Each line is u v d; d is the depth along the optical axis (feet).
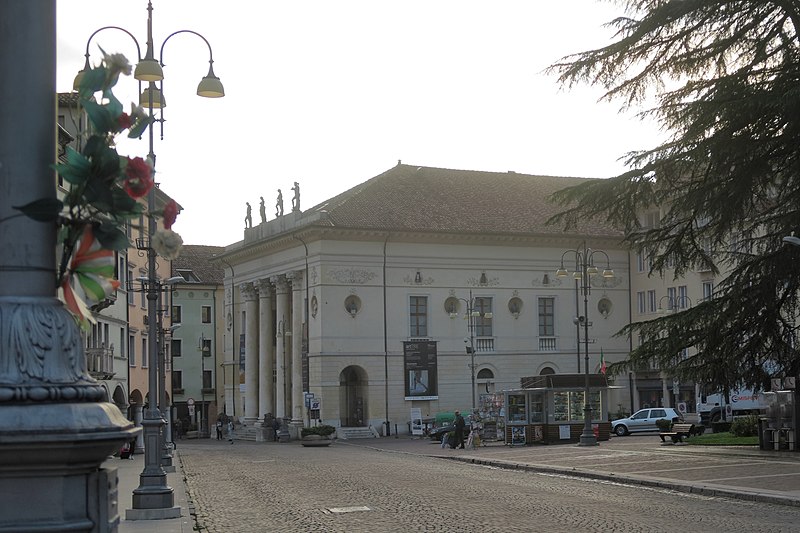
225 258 299.17
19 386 12.68
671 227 121.80
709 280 245.86
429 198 267.18
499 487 92.07
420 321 252.42
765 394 127.44
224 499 85.20
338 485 98.02
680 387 258.16
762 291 115.44
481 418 202.49
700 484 84.02
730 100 111.34
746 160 112.57
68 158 13.43
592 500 77.46
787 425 123.75
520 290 264.31
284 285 267.39
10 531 12.30
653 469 104.63
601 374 176.45
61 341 13.15
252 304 288.30
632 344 274.98
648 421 218.79
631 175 117.39
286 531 61.41
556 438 171.32
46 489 12.53
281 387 267.80
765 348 119.96
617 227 124.98
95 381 13.66
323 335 241.76
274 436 261.03
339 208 250.98
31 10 13.14
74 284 13.99
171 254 15.11
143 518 65.72
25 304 13.03
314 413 235.61
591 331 271.49
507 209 272.72
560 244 269.03
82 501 12.79
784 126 112.98
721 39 115.03
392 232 247.09
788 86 109.19
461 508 72.49
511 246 263.90
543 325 266.57
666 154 115.55
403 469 123.75
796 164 113.80
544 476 106.83
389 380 247.09
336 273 244.63
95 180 13.58
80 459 12.67
